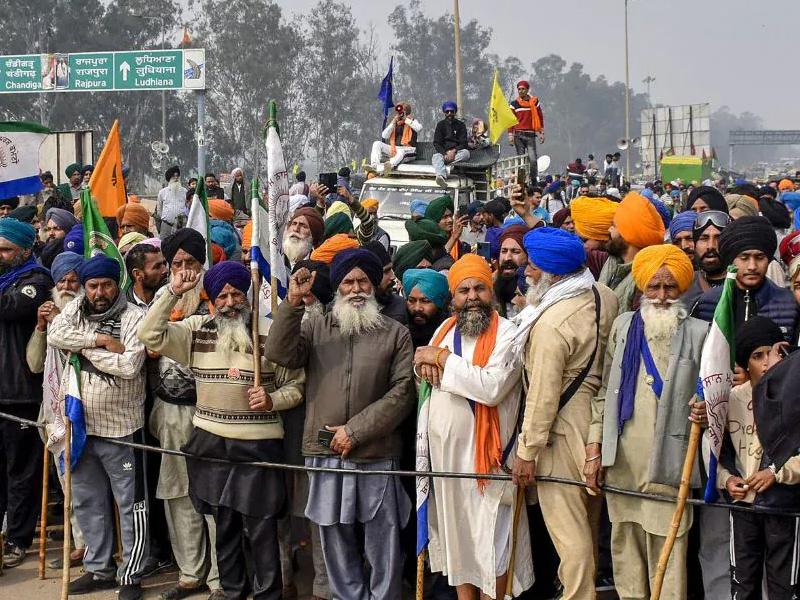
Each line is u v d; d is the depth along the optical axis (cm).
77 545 641
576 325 468
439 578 548
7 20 6322
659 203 784
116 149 834
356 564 533
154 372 587
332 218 750
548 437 469
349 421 513
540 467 477
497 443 484
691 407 436
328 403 518
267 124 549
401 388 514
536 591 537
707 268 555
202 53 2734
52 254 812
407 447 554
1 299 626
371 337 521
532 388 464
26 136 753
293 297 499
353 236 749
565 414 472
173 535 583
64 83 2791
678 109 4803
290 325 501
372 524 521
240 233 1088
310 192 1238
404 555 553
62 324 563
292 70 6794
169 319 553
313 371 527
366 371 516
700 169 4050
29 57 2822
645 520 457
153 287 617
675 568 453
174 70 2739
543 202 1598
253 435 528
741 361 438
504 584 489
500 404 488
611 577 546
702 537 475
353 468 514
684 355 448
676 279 453
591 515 500
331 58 7006
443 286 562
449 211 920
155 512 616
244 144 6544
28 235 651
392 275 589
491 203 960
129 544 575
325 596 552
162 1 6675
